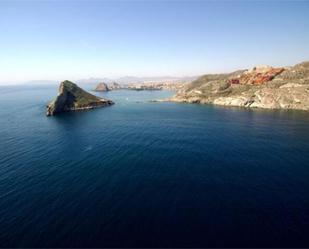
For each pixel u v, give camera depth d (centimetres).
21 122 11425
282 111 13725
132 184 4559
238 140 7656
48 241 3006
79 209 3706
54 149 6925
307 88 14862
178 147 6981
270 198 3994
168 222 3353
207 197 4041
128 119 12025
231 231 3147
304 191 4231
